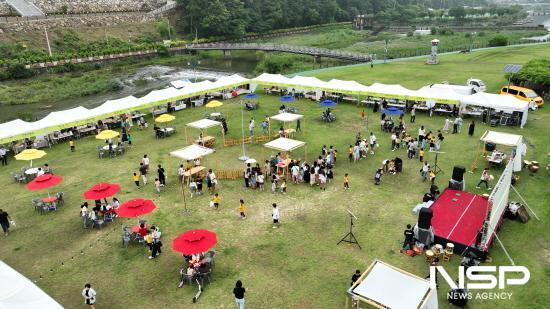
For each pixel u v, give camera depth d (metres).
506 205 20.12
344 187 24.19
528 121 34.25
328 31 139.12
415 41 106.00
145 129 36.59
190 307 15.20
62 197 23.56
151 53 93.25
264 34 129.62
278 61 75.38
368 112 38.97
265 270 17.14
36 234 20.53
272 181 24.05
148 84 68.94
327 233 19.66
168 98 39.72
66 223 21.48
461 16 162.75
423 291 13.17
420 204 20.91
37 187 21.23
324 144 31.11
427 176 24.67
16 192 25.20
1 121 47.56
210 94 46.19
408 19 165.00
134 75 76.38
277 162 26.23
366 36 127.62
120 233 20.41
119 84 68.31
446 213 19.78
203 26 114.44
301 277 16.62
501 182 17.73
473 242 17.41
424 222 17.50
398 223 20.22
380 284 13.53
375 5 185.25
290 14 139.50
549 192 22.45
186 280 16.52
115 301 15.67
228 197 23.59
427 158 27.78
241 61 93.69
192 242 15.84
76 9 110.88
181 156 24.02
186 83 49.25
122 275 17.22
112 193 20.42
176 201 23.31
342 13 164.38
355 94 41.81
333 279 16.44
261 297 15.59
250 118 38.31
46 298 12.98
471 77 50.81
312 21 148.62
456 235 17.97
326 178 24.84
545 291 15.33
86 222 20.89
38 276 17.30
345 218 20.88
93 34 97.50
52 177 22.16
